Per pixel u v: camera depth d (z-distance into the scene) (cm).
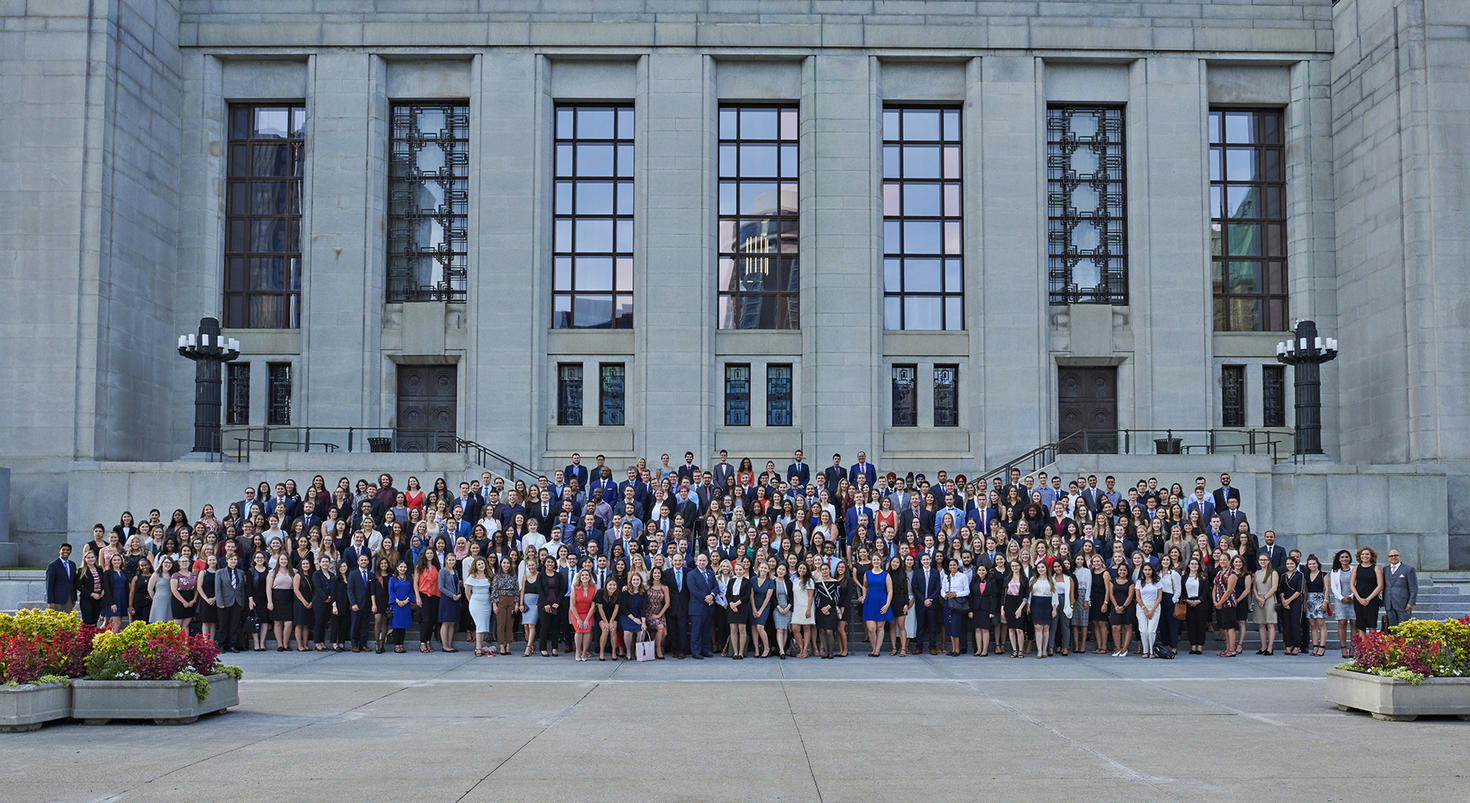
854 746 1226
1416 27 3253
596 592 2097
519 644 2258
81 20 3188
